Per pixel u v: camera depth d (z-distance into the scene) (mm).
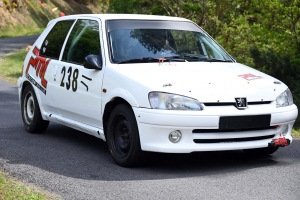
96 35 7852
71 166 7016
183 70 7059
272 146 6875
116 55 7395
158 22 8102
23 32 59438
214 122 6355
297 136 9227
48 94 8688
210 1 17172
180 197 5645
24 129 9766
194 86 6543
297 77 12945
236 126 6469
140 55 7469
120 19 7922
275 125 6797
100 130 7426
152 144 6441
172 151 6359
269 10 15422
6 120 10727
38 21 64438
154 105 6402
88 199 5613
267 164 7129
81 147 8250
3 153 7762
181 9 17641
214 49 8242
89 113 7598
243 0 17125
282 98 6945
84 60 7441
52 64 8641
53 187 6055
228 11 17219
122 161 6895
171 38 7953
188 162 7227
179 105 6352
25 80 9422
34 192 5789
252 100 6641
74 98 7938
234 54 16734
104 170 6793
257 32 16266
